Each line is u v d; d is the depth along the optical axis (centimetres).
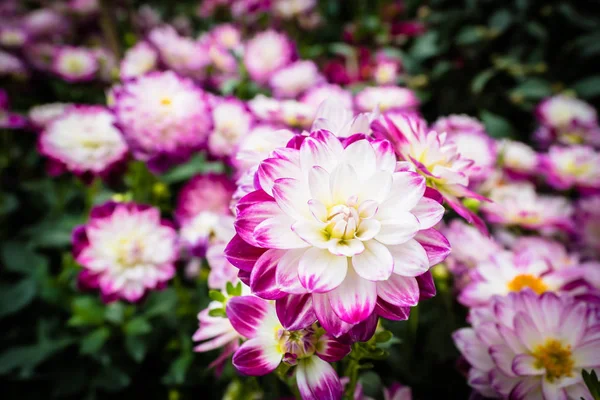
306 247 22
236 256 23
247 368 24
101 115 51
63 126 49
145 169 52
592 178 55
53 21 93
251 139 39
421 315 43
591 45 83
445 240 23
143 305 49
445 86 83
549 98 69
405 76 78
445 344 41
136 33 90
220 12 92
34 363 48
